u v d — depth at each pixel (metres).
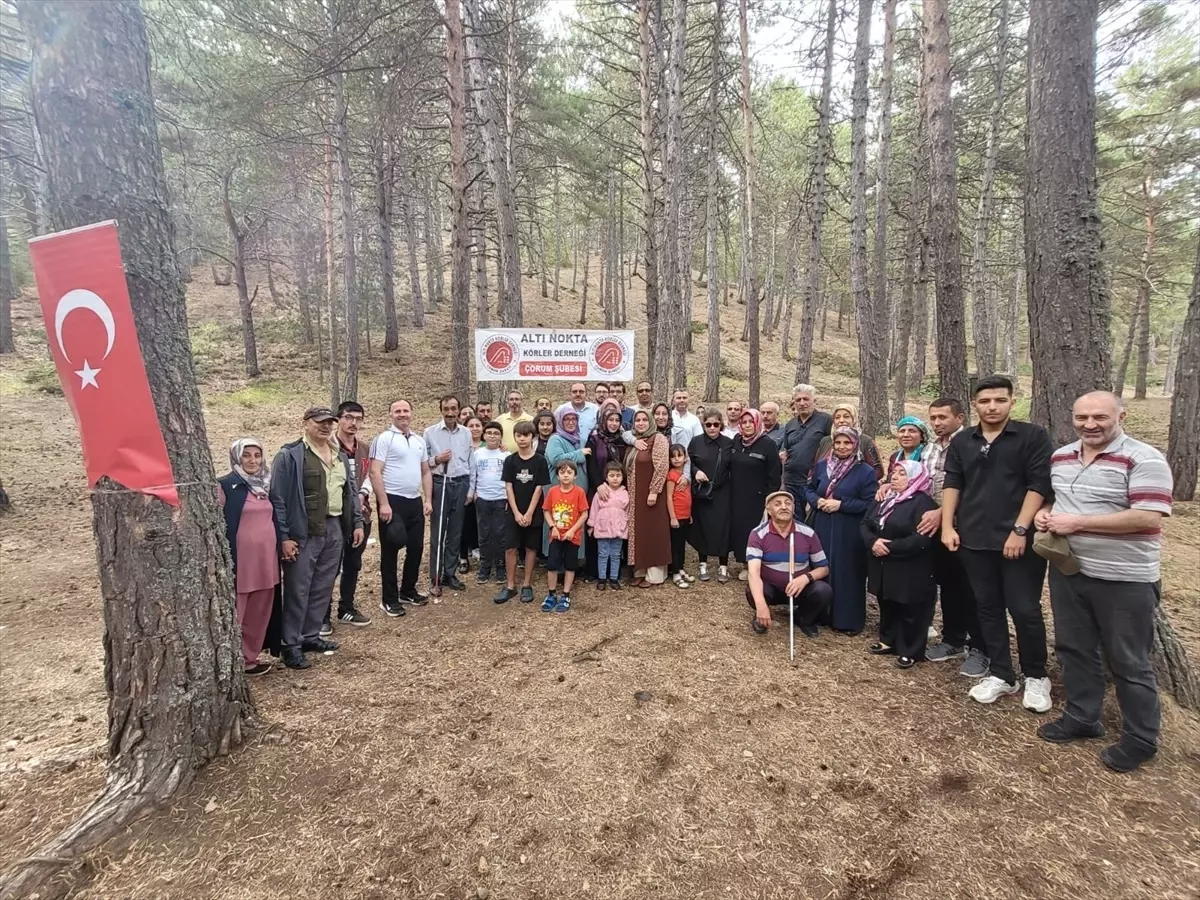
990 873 2.36
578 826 2.68
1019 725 3.30
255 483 4.00
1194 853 2.41
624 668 4.11
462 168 10.09
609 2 13.49
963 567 3.76
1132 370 36.16
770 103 22.77
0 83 8.56
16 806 2.85
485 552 5.88
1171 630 3.48
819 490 4.84
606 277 26.94
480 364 8.12
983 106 13.95
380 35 8.53
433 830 2.65
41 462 10.52
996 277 20.84
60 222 2.72
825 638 4.59
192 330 20.95
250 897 2.31
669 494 5.75
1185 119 13.75
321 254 18.34
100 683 4.22
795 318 35.31
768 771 3.00
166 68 10.12
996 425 3.54
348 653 4.43
